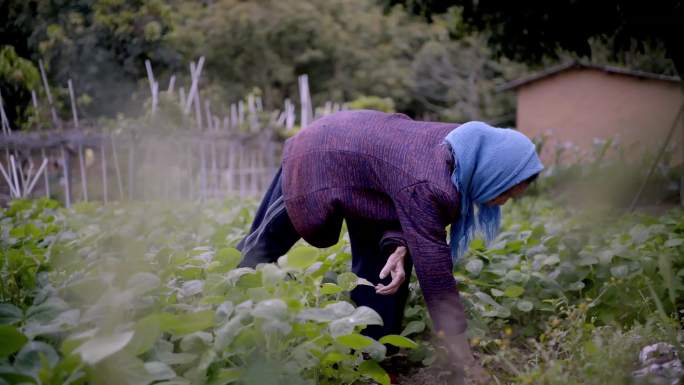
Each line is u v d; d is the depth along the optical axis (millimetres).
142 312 1958
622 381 1856
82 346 1481
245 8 22641
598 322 2812
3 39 9984
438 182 2145
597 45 13414
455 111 25062
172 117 8750
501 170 2186
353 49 24844
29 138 7625
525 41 6730
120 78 10844
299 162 2471
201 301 2033
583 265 2965
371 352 2061
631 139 11594
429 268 2139
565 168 7727
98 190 8000
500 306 2674
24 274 2561
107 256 2635
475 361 2205
